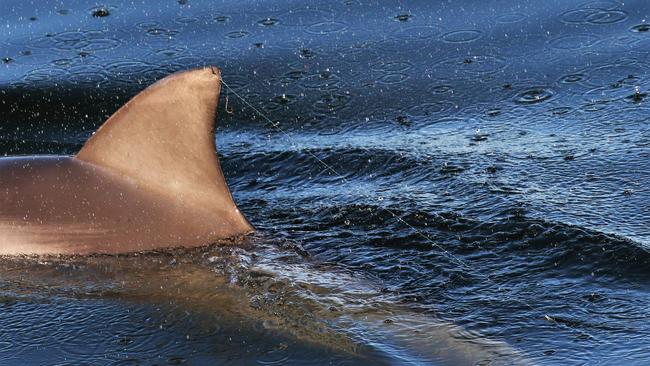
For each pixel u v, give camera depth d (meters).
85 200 22.69
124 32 38.75
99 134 22.73
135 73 36.09
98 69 36.47
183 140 22.20
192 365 19.42
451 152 29.39
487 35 37.00
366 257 22.73
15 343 20.17
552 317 20.19
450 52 36.16
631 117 30.77
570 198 25.67
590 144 29.19
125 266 22.19
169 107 21.95
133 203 22.59
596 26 36.69
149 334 20.38
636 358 18.62
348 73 35.47
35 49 37.81
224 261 22.22
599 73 33.78
